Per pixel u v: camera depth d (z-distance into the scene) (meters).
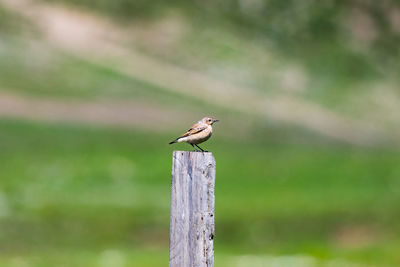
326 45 89.88
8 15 78.38
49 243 33.50
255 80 78.75
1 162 50.31
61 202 40.41
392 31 96.69
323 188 47.72
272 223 37.50
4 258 29.70
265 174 51.81
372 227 37.34
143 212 38.47
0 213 36.88
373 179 50.59
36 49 73.50
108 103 66.94
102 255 30.66
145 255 30.92
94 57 75.81
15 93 65.06
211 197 8.91
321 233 36.56
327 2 98.50
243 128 66.81
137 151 56.66
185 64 79.50
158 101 69.38
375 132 72.38
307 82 81.06
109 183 46.62
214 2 92.75
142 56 79.50
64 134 58.56
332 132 70.06
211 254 8.90
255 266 28.95
